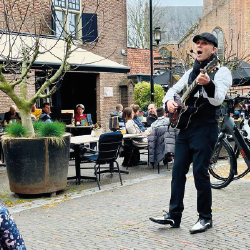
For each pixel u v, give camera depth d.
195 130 4.27
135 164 9.52
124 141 9.31
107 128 16.80
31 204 6.00
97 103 16.56
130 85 17.33
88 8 15.98
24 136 6.36
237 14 40.31
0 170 9.23
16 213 5.52
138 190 6.69
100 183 7.52
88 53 11.22
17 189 6.38
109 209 5.52
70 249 4.05
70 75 16.53
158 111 8.48
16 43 9.65
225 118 6.32
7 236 1.66
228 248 3.93
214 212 5.13
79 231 4.62
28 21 13.15
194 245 4.02
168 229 4.53
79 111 12.45
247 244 4.03
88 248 4.06
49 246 4.16
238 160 8.73
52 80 6.50
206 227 4.40
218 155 6.43
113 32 17.28
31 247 4.14
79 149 7.60
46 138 6.28
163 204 5.67
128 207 5.58
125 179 7.85
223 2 40.56
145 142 9.22
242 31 40.41
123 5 17.81
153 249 3.96
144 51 26.17
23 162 6.26
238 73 13.57
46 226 4.85
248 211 5.14
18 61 7.25
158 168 8.38
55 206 5.84
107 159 7.19
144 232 4.47
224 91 3.99
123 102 17.47
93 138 8.06
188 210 5.27
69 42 6.51
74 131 12.60
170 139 8.23
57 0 14.69
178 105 4.26
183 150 4.41
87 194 6.56
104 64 10.54
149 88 20.69
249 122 6.65
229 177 6.27
